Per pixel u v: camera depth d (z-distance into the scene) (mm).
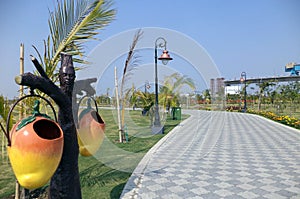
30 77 2291
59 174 2684
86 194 4047
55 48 3693
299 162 6258
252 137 10242
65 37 3721
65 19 3703
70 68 2709
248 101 34781
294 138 9922
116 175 5078
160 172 5348
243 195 4141
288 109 27297
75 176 2770
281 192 4270
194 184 4652
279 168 5723
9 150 2252
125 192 4176
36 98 3594
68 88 2689
